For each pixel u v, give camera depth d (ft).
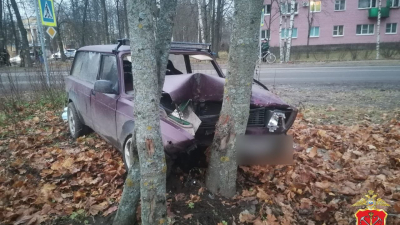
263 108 11.54
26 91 26.20
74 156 13.94
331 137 16.52
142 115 7.06
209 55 15.99
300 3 104.58
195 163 10.65
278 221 9.50
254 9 8.68
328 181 11.80
